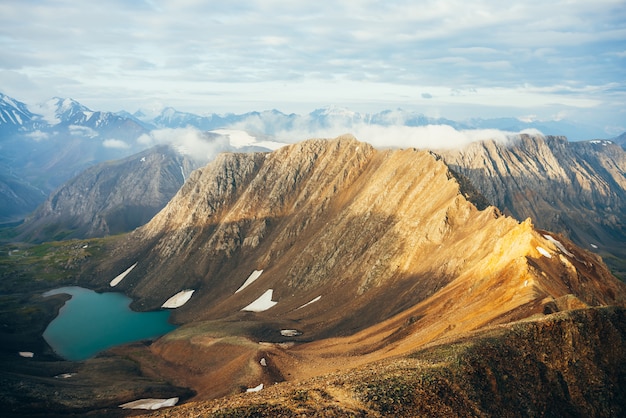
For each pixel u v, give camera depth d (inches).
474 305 3821.4
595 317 2972.4
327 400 2226.9
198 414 2212.1
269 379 3941.9
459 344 2733.8
